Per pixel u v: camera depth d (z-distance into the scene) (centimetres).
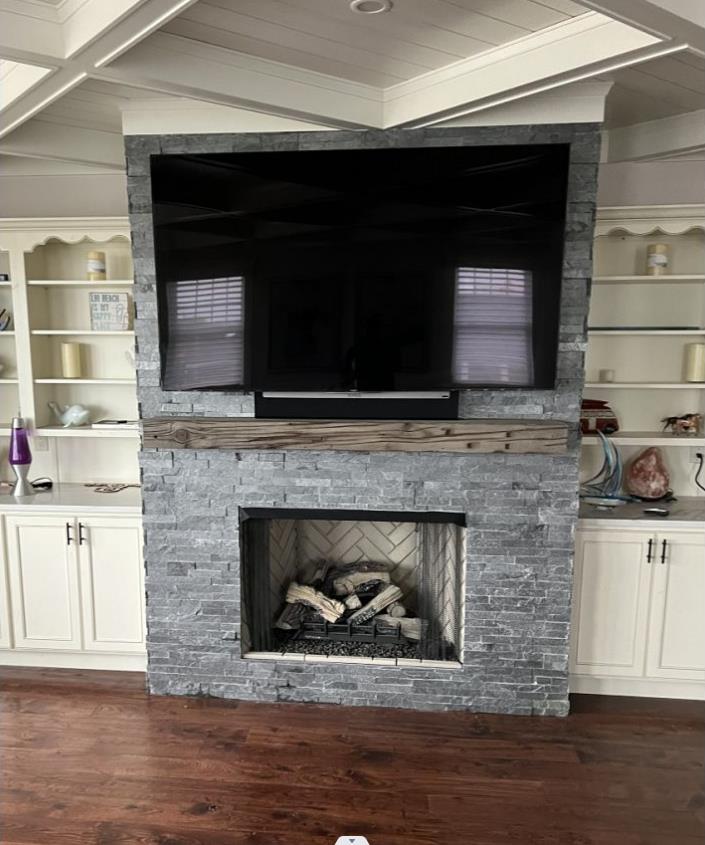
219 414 270
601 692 289
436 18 185
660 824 211
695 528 268
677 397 311
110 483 338
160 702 280
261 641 287
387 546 320
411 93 234
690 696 286
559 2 175
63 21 184
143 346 269
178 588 279
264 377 256
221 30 193
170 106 253
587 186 243
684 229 276
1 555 297
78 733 257
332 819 211
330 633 294
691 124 270
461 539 273
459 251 242
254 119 252
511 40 201
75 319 332
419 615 295
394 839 203
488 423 251
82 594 297
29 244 303
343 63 218
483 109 226
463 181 238
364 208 243
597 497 295
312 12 181
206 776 231
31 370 312
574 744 252
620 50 180
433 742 252
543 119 242
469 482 261
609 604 276
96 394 336
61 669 310
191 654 283
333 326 250
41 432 314
